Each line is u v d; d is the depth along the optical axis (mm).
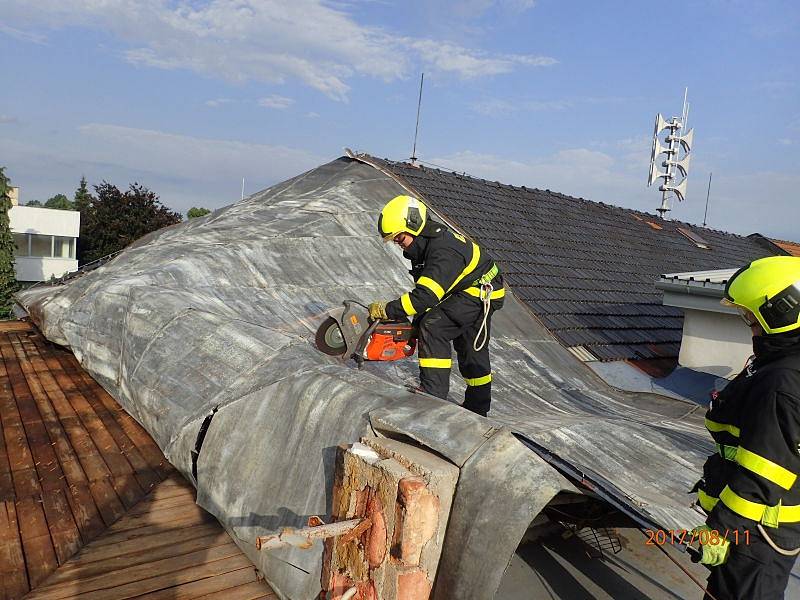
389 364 5594
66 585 2867
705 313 7379
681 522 2857
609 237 14594
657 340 9250
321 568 2623
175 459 3748
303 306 6418
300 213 8859
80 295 6617
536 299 8992
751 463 2014
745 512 2037
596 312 9445
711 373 7305
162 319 4781
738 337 7023
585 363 7652
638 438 4336
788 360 2066
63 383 6043
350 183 10742
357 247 8211
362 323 4145
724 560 2213
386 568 2152
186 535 3355
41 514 3521
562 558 3479
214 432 3506
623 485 3418
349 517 2385
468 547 2146
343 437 2814
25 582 2883
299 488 2857
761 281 2160
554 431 4055
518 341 7477
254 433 3309
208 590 2885
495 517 2152
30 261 32531
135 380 4422
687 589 3244
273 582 2818
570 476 2359
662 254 15133
